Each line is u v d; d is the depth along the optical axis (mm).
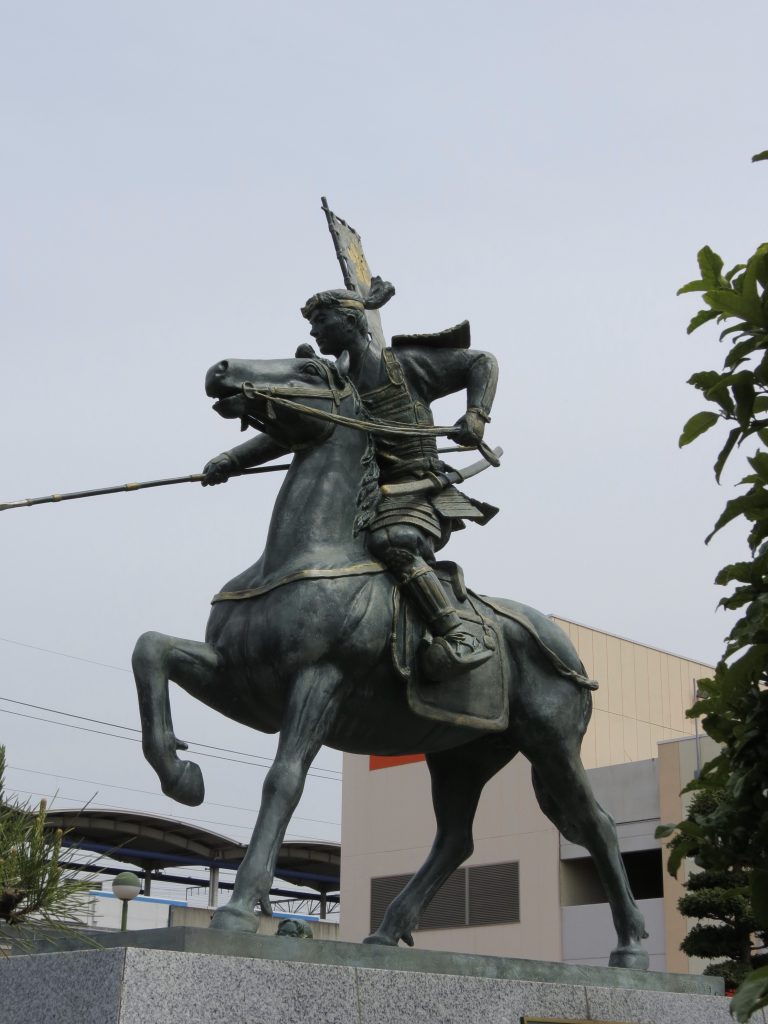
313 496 5074
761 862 4270
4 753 3510
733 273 3846
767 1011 5266
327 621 4789
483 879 22297
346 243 5816
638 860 21203
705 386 3850
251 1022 3820
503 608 5535
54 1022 3732
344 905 23344
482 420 5391
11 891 3342
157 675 4641
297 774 4598
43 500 5148
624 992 4902
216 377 5004
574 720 5570
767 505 3885
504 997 4504
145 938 3984
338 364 5262
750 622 3906
